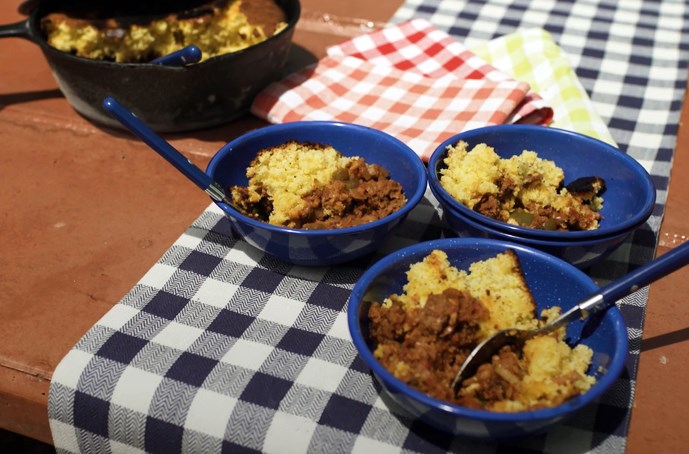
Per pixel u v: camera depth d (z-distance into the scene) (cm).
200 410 79
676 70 149
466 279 87
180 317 90
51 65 126
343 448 76
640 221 92
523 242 91
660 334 91
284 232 90
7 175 118
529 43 146
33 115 134
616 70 148
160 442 81
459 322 80
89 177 119
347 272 99
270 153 104
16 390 85
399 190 102
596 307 80
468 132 107
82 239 105
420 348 78
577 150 108
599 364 78
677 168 122
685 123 134
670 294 97
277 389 81
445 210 97
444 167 104
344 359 85
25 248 103
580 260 93
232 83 125
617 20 167
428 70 143
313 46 158
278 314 92
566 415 69
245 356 85
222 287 95
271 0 140
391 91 134
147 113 124
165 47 135
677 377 85
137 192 115
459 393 76
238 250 102
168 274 97
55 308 93
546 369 77
